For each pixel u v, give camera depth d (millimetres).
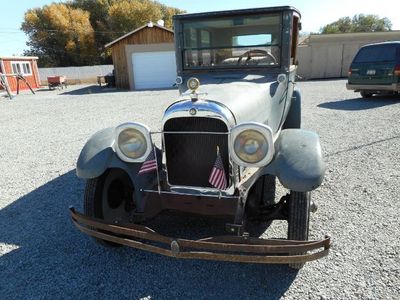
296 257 2498
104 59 50688
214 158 2896
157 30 22688
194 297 2766
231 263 3184
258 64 4168
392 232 3494
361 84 11867
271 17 3949
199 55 4305
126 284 2961
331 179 4902
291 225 2844
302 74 23672
